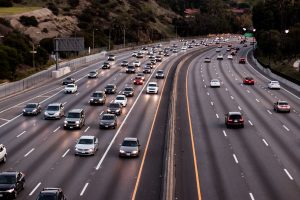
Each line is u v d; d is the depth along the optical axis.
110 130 62.97
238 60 173.12
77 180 41.84
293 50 163.50
